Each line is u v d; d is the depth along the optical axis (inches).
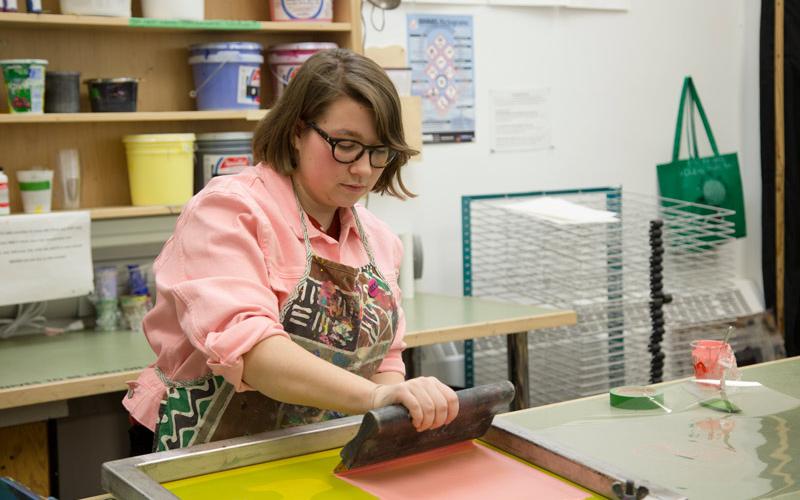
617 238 146.8
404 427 46.5
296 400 50.5
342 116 54.3
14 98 107.0
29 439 101.2
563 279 140.1
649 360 143.9
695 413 60.8
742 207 171.8
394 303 64.8
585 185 160.9
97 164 120.6
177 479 47.4
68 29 117.0
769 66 165.0
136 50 121.8
